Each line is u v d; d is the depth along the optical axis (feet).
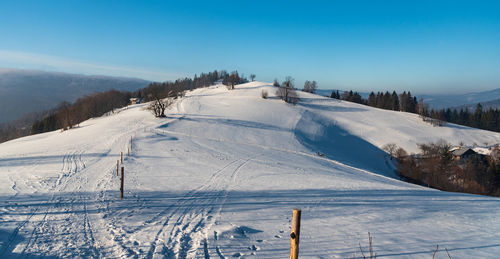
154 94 204.85
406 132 255.91
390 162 198.80
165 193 51.11
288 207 44.52
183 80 654.94
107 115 296.92
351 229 33.17
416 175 170.50
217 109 253.44
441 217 41.37
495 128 417.90
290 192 57.77
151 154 102.01
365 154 205.16
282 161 113.70
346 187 68.74
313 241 28.32
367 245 27.53
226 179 69.87
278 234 30.35
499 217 41.93
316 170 101.45
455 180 173.37
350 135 238.07
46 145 122.11
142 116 213.66
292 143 167.22
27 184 54.65
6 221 32.58
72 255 24.07
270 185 65.10
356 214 41.65
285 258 23.63
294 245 15.83
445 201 57.00
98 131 157.17
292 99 323.16
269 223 34.78
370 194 61.05
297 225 15.80
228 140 153.17
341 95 529.04
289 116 248.11
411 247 27.37
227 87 431.84
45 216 35.32
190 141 136.87
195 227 32.22
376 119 294.25
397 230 33.45
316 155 147.74
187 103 276.82
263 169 91.20
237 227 31.40
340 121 269.85
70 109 226.38
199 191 54.29
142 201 44.52
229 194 52.90
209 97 339.77
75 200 43.78
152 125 171.01
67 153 98.89
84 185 55.01
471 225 36.76
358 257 24.34
